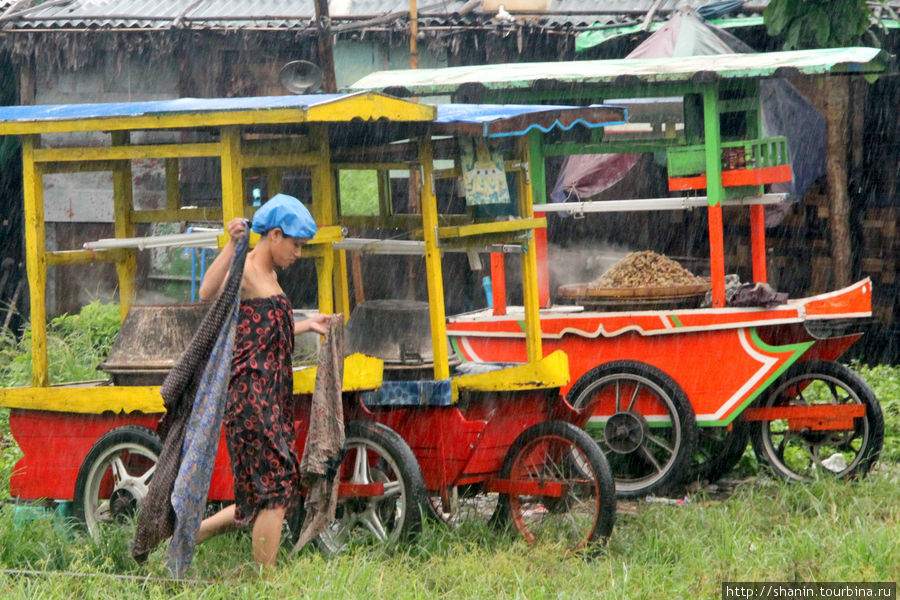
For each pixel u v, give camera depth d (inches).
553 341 538.6
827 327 494.9
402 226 498.9
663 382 502.6
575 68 579.5
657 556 395.2
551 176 916.6
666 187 900.0
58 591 350.0
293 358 485.1
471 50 885.2
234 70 900.0
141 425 436.8
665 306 526.0
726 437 534.3
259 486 376.2
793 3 724.0
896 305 881.5
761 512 461.1
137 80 908.6
